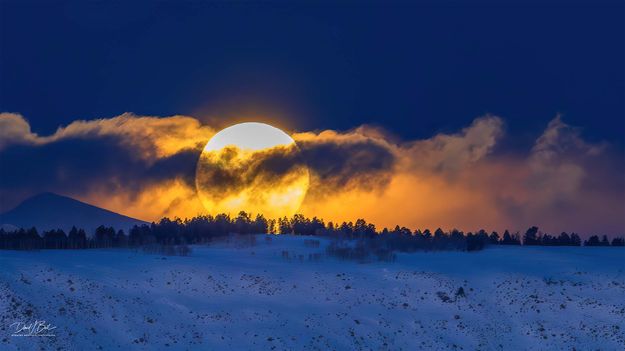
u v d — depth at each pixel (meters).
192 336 150.62
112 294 163.62
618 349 153.25
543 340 158.12
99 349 141.12
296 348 147.88
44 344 138.50
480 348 155.12
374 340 154.88
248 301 169.38
